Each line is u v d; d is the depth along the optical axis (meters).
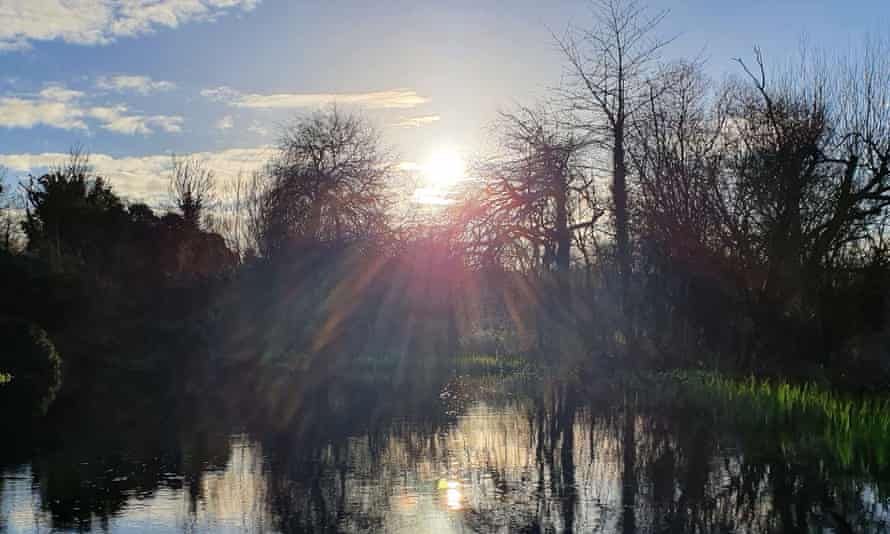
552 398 23.91
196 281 42.28
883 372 20.81
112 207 56.78
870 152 24.53
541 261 32.78
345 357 37.91
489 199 31.52
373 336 38.16
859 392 20.12
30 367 31.38
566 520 10.94
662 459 14.65
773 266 23.92
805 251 23.86
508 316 36.09
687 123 28.62
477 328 39.34
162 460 15.38
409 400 24.36
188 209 63.56
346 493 12.55
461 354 38.31
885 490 12.20
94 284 42.50
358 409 22.45
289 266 39.22
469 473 13.83
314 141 49.03
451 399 24.34
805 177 23.75
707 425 18.12
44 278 38.91
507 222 31.44
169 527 10.88
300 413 21.89
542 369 31.23
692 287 26.31
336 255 38.91
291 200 46.94
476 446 16.33
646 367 27.38
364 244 39.44
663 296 27.58
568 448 15.91
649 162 28.34
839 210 23.36
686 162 27.00
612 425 18.62
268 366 36.44
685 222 25.67
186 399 26.06
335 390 27.69
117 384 31.08
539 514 11.23
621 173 29.83
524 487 12.77
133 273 49.22
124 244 53.50
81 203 56.00
